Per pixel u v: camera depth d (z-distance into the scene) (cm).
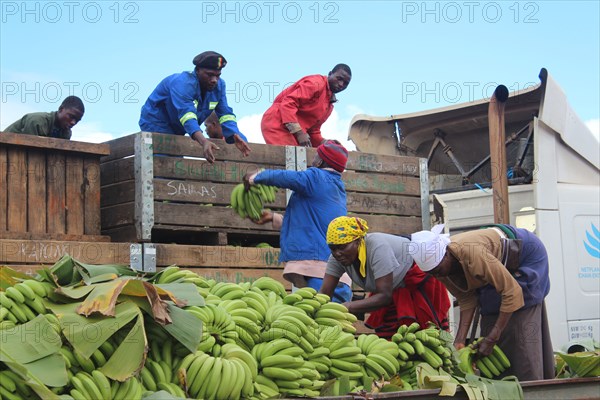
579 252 866
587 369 540
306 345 455
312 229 592
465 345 586
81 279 420
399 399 426
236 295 476
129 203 595
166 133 646
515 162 959
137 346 373
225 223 627
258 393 428
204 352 419
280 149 664
